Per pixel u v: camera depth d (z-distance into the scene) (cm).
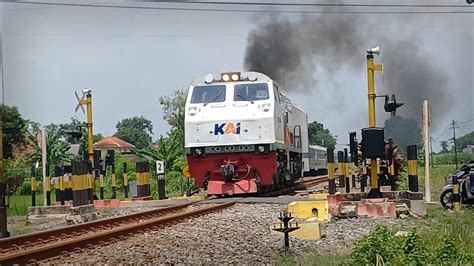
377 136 1600
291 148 2783
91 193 1823
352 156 1723
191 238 1199
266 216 1602
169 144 3997
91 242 1112
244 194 2362
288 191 2723
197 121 2280
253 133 2248
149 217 1692
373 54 1634
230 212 1733
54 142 4072
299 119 3331
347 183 2283
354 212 1558
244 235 1251
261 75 2370
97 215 1816
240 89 2334
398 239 971
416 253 882
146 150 4038
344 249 1109
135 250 1048
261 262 950
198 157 2273
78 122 2422
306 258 978
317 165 4794
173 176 3738
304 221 1277
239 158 2255
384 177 2109
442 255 876
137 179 2431
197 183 2295
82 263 927
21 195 3744
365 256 891
